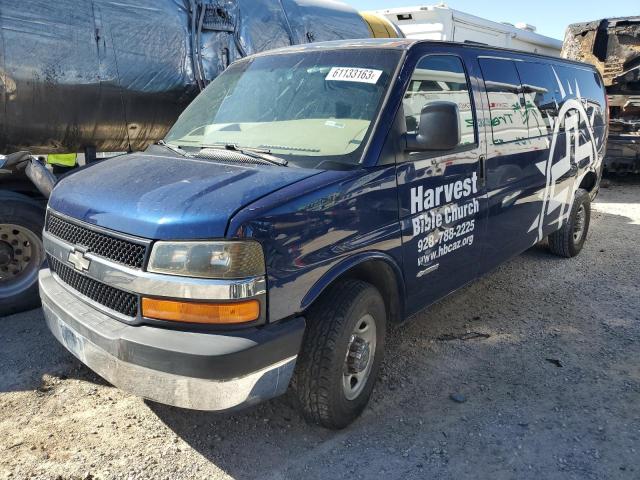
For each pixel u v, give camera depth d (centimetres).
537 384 378
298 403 309
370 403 353
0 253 461
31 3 458
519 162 464
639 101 1202
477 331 461
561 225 599
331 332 295
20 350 412
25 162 459
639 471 292
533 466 297
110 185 305
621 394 366
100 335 272
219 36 575
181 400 257
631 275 605
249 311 258
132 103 525
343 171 304
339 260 296
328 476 288
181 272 255
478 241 420
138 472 288
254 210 259
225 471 292
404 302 355
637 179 1288
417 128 352
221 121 379
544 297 539
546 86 534
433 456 304
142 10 525
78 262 295
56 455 300
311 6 689
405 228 338
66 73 478
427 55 374
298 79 376
